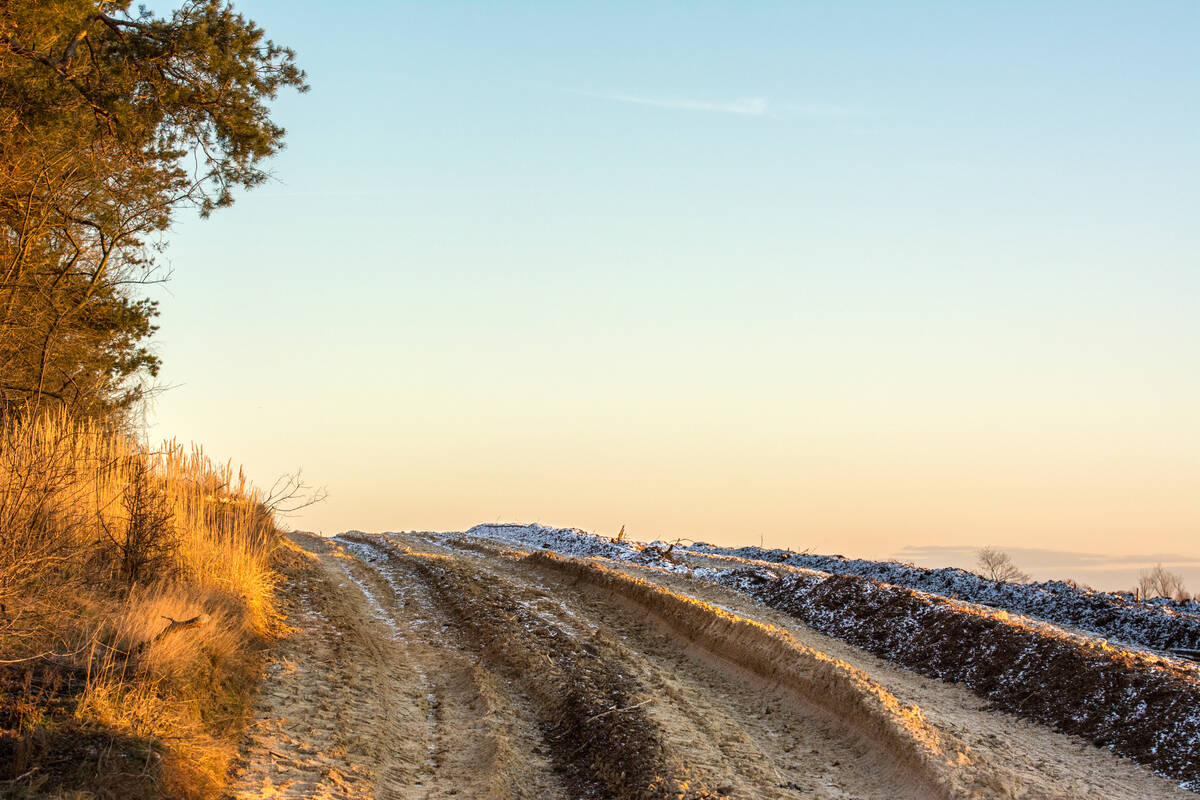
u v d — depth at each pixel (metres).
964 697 13.48
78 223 19.03
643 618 18.25
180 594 12.02
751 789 9.38
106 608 10.34
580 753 10.69
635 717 11.39
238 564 14.55
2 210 17.28
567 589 21.38
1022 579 28.05
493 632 16.09
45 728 7.33
